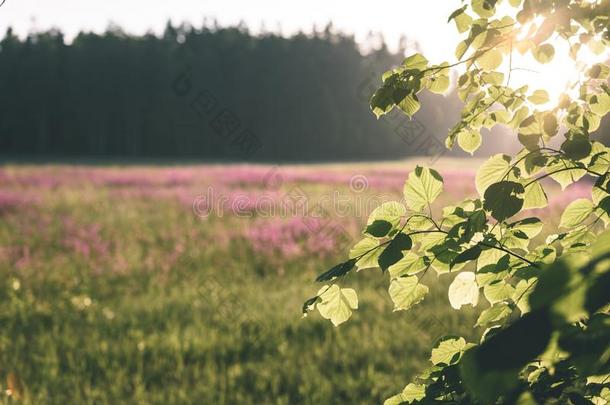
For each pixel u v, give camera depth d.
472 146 2.05
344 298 1.83
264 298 9.12
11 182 27.77
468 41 1.78
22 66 79.81
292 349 6.91
